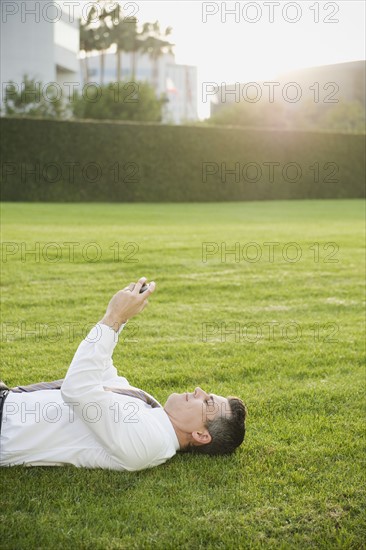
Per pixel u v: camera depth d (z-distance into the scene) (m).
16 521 2.34
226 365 4.43
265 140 25.25
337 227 14.73
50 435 2.64
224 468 2.81
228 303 6.51
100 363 2.56
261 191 25.42
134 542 2.25
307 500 2.57
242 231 13.28
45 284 7.04
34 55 35.19
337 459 2.97
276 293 7.03
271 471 2.82
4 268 7.84
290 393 3.88
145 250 9.77
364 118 39.53
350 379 4.23
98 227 13.34
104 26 52.00
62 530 2.29
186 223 15.09
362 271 8.53
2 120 20.78
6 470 2.67
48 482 2.61
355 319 6.00
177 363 4.45
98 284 7.14
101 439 2.60
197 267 8.45
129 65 65.44
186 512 2.46
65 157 21.64
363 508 2.53
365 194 27.38
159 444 2.71
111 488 2.59
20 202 21.06
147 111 31.45
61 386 2.67
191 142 23.69
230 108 36.81
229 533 2.33
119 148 22.42
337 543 2.29
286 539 2.31
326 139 26.39
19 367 4.22
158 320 5.73
